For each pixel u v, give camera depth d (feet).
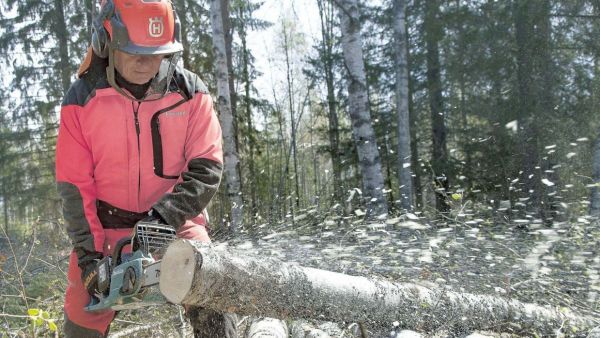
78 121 7.36
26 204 52.95
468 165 40.04
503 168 35.01
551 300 10.94
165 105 7.45
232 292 6.42
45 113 53.52
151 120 7.43
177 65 7.52
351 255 10.27
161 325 12.41
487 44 34.86
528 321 10.00
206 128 7.71
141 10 6.73
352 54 30.19
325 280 7.55
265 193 46.11
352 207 21.34
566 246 12.64
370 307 8.11
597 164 29.60
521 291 10.95
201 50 45.16
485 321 9.62
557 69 32.73
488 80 34.96
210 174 7.45
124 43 6.72
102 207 7.73
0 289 15.60
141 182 7.62
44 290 16.72
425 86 49.11
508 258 11.83
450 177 41.83
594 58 32.94
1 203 53.78
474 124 42.29
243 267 6.49
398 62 39.37
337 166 52.01
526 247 12.53
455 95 40.83
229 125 33.58
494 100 34.88
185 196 7.15
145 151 7.48
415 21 44.01
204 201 7.35
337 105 58.18
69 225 7.43
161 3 6.89
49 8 51.44
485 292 10.27
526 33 33.19
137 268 6.27
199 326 7.44
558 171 28.76
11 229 48.55
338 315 7.67
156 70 7.08
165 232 6.84
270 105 56.75
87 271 7.21
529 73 33.04
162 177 7.67
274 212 18.63
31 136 54.03
